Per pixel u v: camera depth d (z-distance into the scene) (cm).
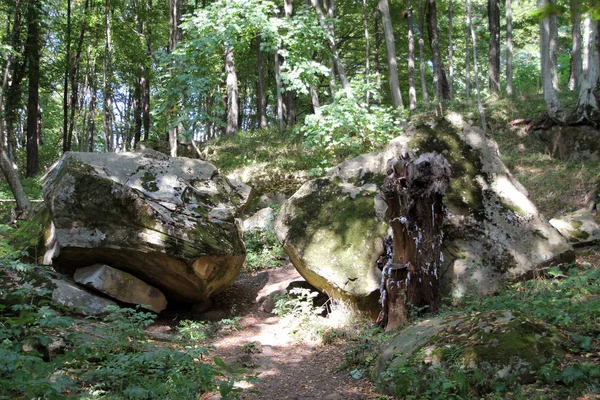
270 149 1931
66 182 796
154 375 482
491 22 2441
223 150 2050
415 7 2866
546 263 777
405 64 3275
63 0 2575
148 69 2606
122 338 559
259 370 611
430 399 438
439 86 2467
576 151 1488
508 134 1700
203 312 880
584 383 398
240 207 929
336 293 793
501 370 437
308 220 852
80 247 779
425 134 895
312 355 664
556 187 1291
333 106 1245
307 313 794
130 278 805
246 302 935
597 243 953
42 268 777
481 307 661
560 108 1570
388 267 700
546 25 1573
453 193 831
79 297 749
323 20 1530
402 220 683
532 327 474
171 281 827
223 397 371
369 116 1244
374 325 732
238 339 746
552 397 393
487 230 800
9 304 648
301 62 1409
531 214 825
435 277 695
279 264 1119
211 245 812
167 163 905
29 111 2352
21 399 332
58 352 533
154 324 809
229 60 2430
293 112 2877
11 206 1593
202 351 483
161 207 812
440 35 3372
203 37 1373
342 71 1500
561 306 578
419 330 556
